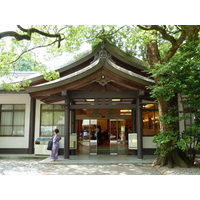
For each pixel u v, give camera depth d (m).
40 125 12.03
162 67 7.07
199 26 7.72
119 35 11.16
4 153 11.82
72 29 8.23
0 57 8.64
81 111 12.52
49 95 9.35
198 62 6.48
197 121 7.65
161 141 7.15
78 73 8.87
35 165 8.76
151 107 11.73
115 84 9.56
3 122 12.18
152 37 7.62
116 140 12.86
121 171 7.58
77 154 11.41
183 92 7.23
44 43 9.37
